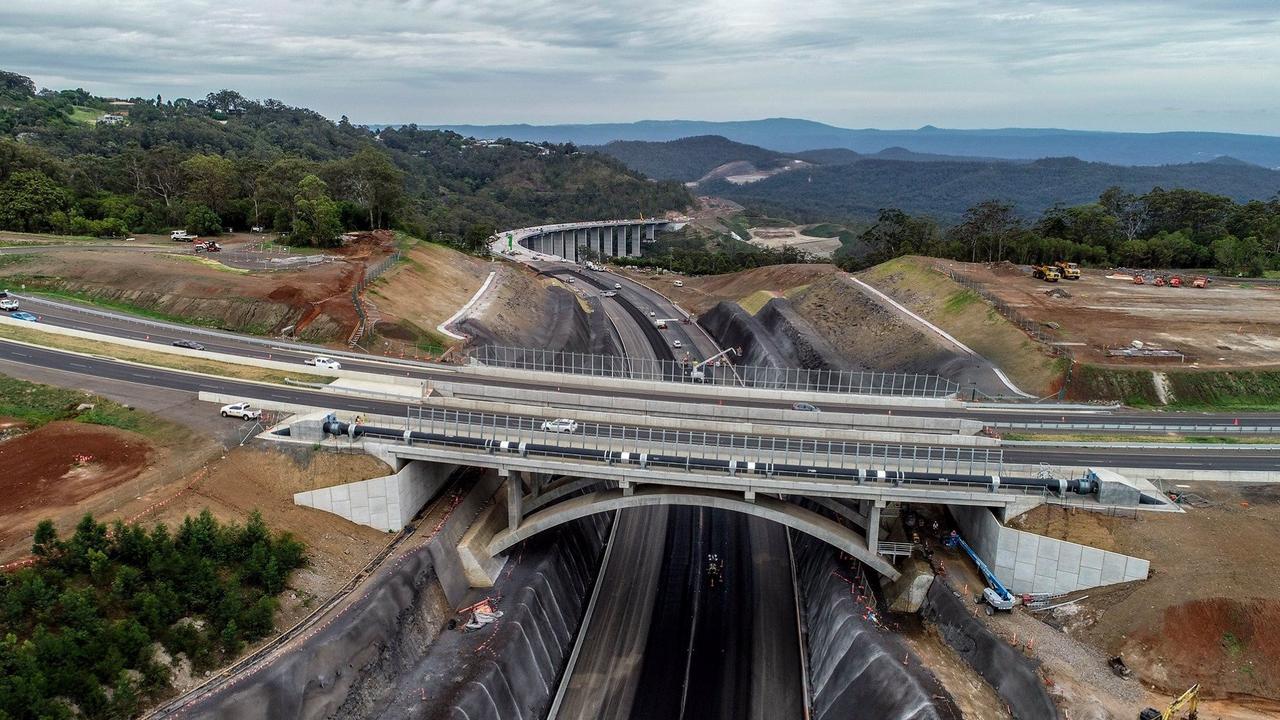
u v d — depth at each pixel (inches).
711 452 2463.1
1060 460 2630.4
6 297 3882.9
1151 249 6560.0
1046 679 1972.2
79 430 2532.0
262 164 7042.3
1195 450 2753.4
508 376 3538.4
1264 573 2097.7
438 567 2402.8
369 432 2566.4
